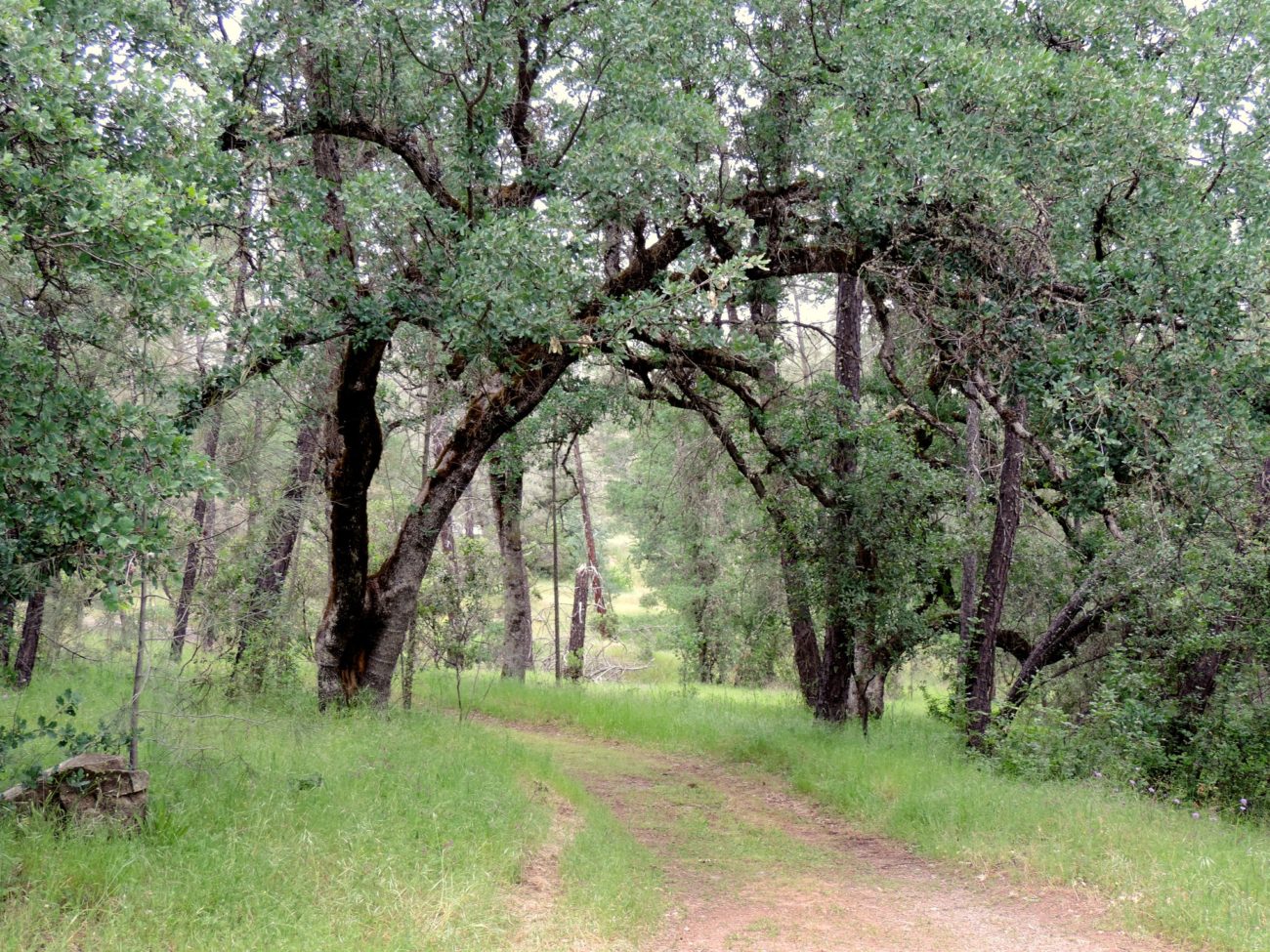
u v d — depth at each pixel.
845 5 12.01
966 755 12.74
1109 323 9.24
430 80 11.16
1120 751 11.12
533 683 21.41
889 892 8.05
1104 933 6.67
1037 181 9.68
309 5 10.37
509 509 22.42
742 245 11.94
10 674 12.09
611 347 10.87
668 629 29.95
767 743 14.41
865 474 13.90
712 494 22.20
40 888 5.10
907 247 10.94
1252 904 6.54
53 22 5.84
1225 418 9.34
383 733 10.66
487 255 9.96
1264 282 8.82
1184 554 10.94
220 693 11.48
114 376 6.41
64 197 4.95
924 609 16.92
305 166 11.07
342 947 5.02
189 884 5.41
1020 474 13.99
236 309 10.17
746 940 6.62
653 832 9.98
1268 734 10.91
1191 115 10.04
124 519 5.07
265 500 13.51
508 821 7.86
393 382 17.25
